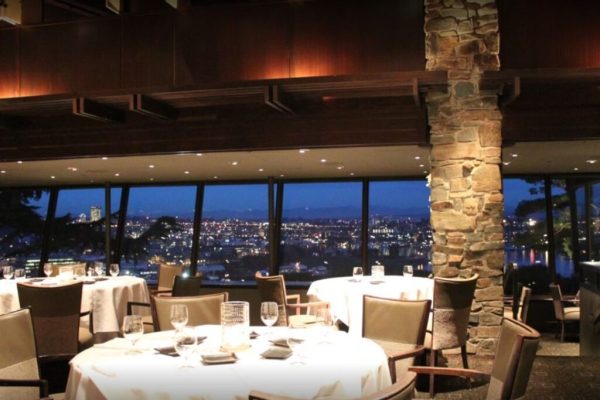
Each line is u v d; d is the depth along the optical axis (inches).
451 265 227.0
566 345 288.4
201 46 256.8
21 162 310.0
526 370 103.2
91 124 281.0
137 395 91.9
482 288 225.1
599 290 221.8
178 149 269.1
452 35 229.8
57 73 273.0
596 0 232.5
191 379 93.1
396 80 218.2
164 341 116.0
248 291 404.5
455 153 228.7
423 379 191.2
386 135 247.3
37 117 287.9
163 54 260.7
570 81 216.2
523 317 250.5
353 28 243.1
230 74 253.1
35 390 123.0
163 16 261.7
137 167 340.8
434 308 189.0
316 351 107.3
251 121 261.1
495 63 227.1
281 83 223.6
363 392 95.1
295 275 402.3
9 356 120.0
